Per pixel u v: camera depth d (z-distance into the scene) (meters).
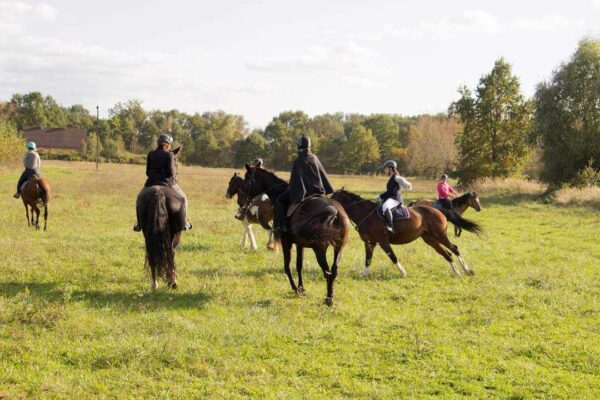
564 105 34.69
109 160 92.06
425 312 8.74
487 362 6.61
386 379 6.13
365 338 7.40
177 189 9.73
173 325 7.51
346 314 8.50
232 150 114.88
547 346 7.09
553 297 9.62
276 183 10.07
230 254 12.94
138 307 8.38
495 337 7.54
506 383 6.02
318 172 9.21
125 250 12.88
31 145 16.42
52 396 5.38
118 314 7.98
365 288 10.23
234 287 9.82
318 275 11.12
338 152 106.56
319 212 8.56
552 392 5.76
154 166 9.79
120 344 6.69
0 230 15.54
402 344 7.16
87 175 48.03
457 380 6.10
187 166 95.38
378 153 99.56
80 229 16.45
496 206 29.11
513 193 35.34
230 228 17.44
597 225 20.61
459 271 11.98
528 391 5.80
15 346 6.52
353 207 11.43
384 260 13.02
